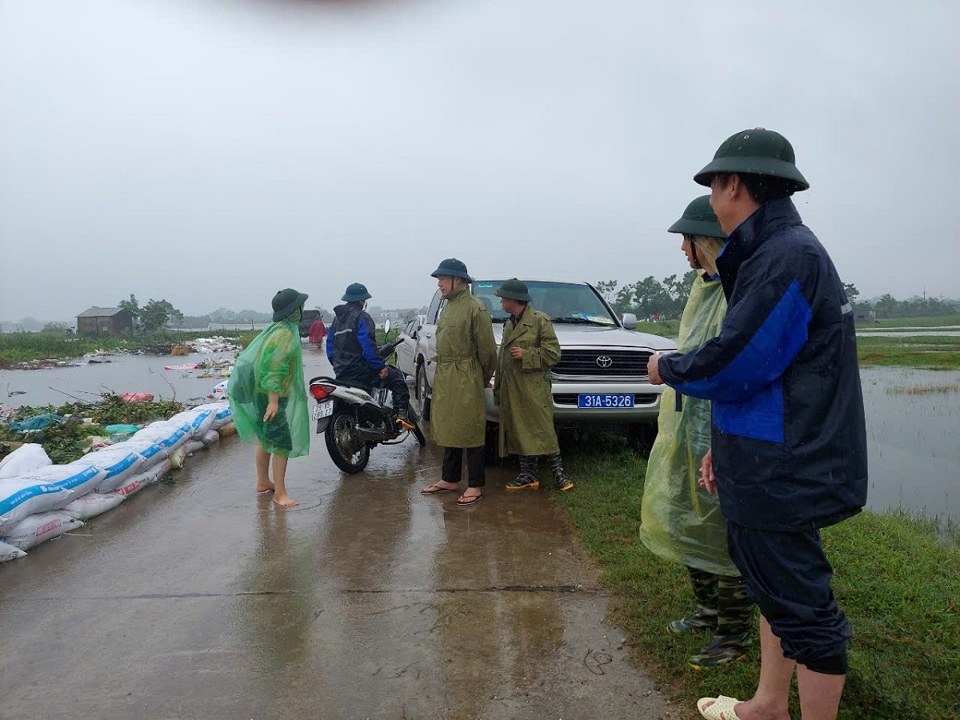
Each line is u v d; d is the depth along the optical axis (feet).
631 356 18.51
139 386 47.11
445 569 12.33
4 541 13.00
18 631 10.06
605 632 9.93
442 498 16.87
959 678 8.20
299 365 16.22
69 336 135.03
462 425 15.84
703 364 6.27
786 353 6.03
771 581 6.27
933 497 18.93
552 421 16.81
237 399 16.17
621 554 12.60
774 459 6.06
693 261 8.87
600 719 7.92
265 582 11.80
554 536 14.01
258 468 17.31
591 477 18.04
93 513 15.21
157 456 18.45
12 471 15.33
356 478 18.90
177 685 8.66
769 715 7.16
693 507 8.64
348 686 8.62
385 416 19.83
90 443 20.54
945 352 75.00
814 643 6.12
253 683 8.70
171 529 14.58
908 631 9.37
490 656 9.30
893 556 12.35
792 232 6.29
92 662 9.21
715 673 8.54
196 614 10.59
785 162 6.52
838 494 6.00
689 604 10.43
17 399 41.75
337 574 12.13
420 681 8.71
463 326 15.87
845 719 7.49
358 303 19.95
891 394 40.50
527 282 24.38
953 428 29.40
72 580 11.89
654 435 20.02
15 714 8.09
